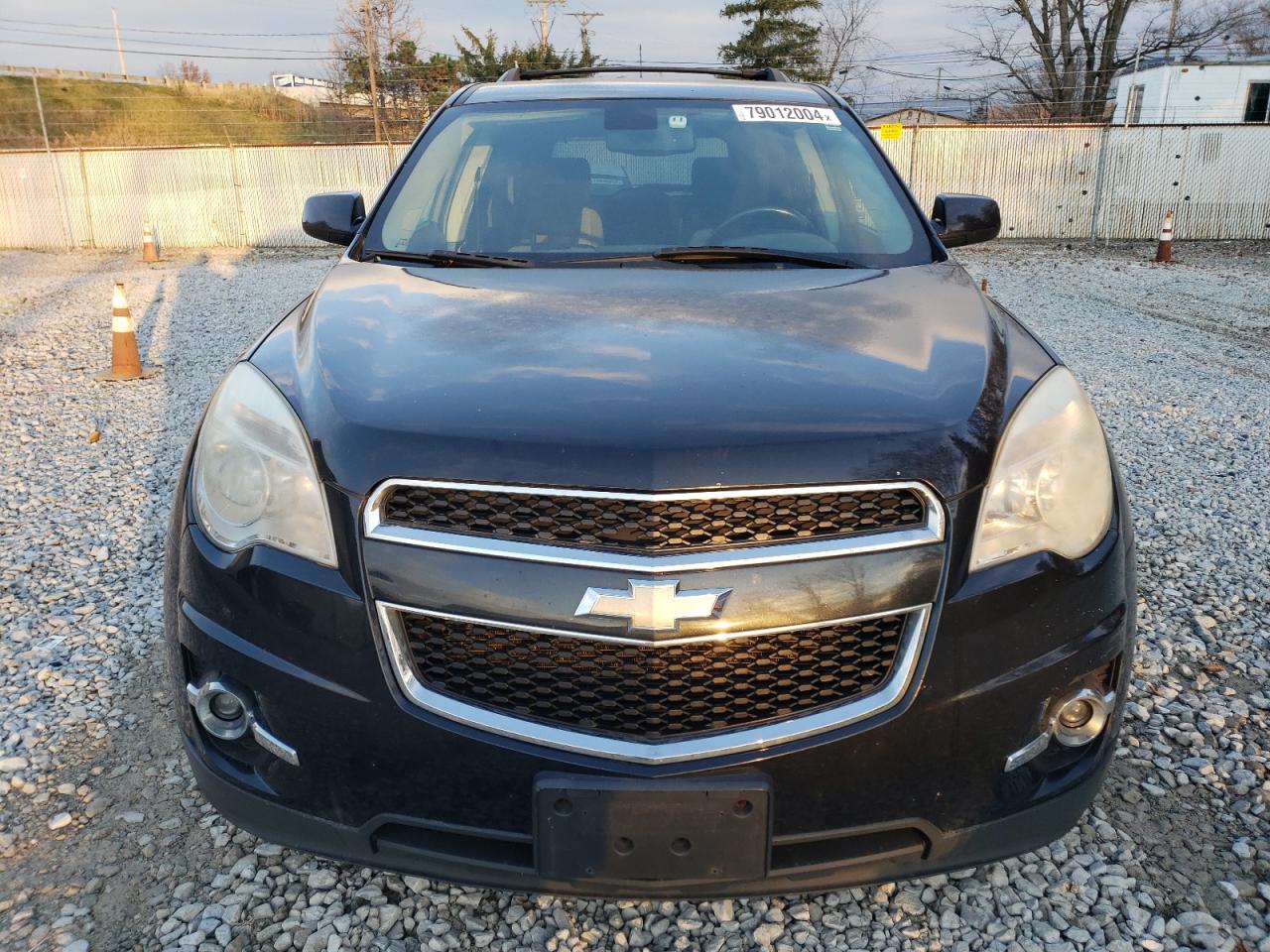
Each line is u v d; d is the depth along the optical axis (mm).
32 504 4820
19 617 3562
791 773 1691
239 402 1975
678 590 1633
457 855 1794
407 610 1705
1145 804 2523
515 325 2125
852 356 1972
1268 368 8008
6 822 2453
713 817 1679
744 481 1649
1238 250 20562
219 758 1940
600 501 1651
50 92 52625
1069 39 37094
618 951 2074
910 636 1715
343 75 45156
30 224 23172
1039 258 18891
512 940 2098
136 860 2320
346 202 3234
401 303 2307
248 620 1815
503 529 1683
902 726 1708
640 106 3279
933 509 1705
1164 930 2111
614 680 1686
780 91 3490
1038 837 1890
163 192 23047
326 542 1762
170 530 2062
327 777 1803
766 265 2689
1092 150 22672
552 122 3227
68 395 7277
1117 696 1922
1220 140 22469
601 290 2391
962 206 3275
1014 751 1799
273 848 2359
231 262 19391
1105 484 1952
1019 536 1784
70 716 2910
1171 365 8133
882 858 1795
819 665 1705
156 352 8969
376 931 2115
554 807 1689
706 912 2174
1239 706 2951
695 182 3012
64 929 2107
